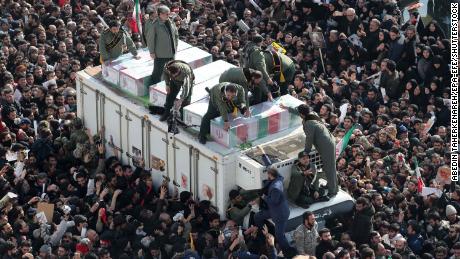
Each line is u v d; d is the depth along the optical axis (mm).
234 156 35844
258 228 35406
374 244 34375
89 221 36656
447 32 48781
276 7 50844
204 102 37812
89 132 41531
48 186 38562
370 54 47281
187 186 37406
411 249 35562
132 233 35781
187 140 36781
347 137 38188
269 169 34656
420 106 44156
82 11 50281
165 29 38750
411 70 45125
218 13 51344
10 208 36594
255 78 36406
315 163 36156
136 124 38875
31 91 43500
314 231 34469
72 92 43625
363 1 49812
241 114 36562
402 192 37344
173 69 36844
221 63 41031
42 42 47719
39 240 35875
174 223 35938
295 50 48375
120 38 40688
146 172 37938
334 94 44312
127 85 39594
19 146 39656
